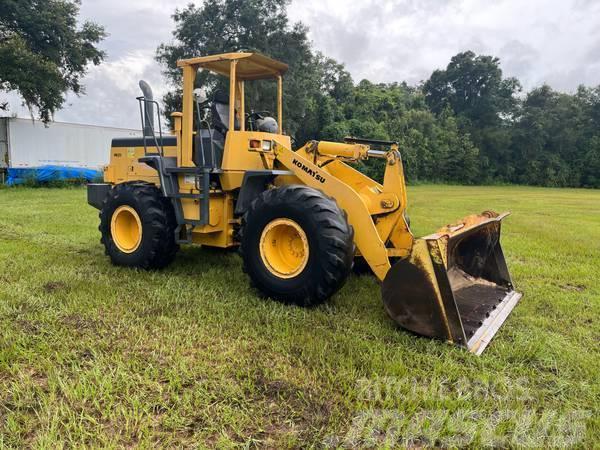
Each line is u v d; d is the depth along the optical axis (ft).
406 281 10.18
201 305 11.98
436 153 136.46
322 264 11.35
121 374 8.11
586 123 163.32
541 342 10.22
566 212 44.78
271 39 77.66
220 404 7.36
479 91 172.14
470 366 8.96
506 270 14.01
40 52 68.03
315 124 98.53
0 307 11.28
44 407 7.13
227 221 14.92
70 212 31.32
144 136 15.84
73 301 11.88
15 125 62.80
